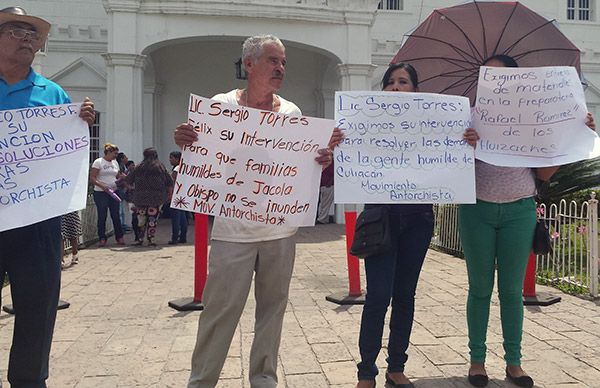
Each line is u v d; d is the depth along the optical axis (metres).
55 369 3.64
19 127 2.71
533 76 3.24
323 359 3.82
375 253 3.00
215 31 12.32
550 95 3.24
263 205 2.80
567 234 6.43
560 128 3.23
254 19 12.44
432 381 3.43
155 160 9.94
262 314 2.94
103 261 8.19
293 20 12.57
